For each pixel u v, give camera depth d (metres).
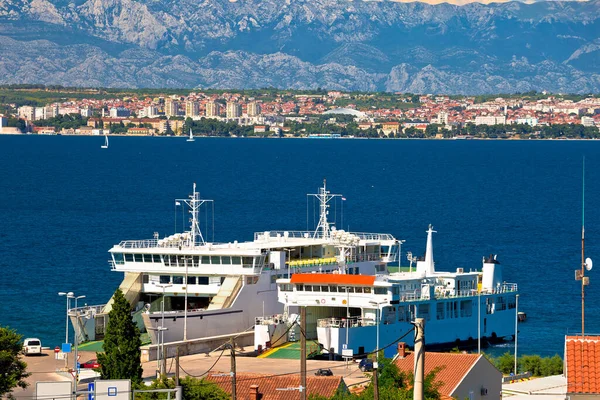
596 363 199.88
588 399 195.50
